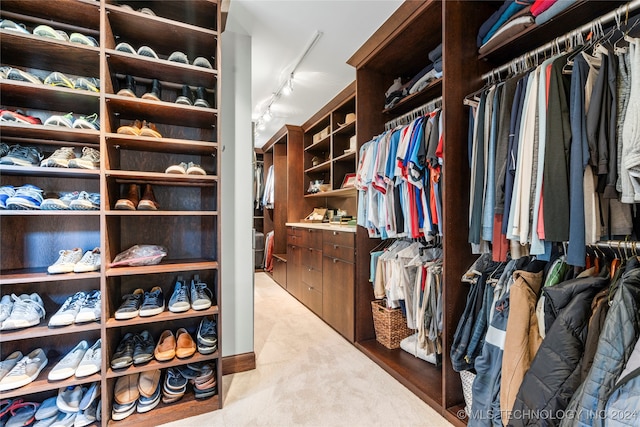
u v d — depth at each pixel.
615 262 1.16
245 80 2.06
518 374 1.15
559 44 1.31
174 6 1.58
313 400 1.63
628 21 1.11
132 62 1.45
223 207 1.98
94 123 1.38
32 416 1.31
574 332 1.03
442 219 1.62
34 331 1.26
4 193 1.24
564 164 1.05
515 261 1.39
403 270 2.04
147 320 1.43
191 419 1.47
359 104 2.38
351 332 2.40
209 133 1.91
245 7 1.83
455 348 1.47
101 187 1.37
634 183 0.92
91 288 1.62
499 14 1.47
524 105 1.19
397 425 1.44
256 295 3.83
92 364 1.33
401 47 2.08
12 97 1.38
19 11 1.36
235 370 1.93
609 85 0.99
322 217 3.95
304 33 2.10
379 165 2.08
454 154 1.55
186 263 1.59
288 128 4.26
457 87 1.56
